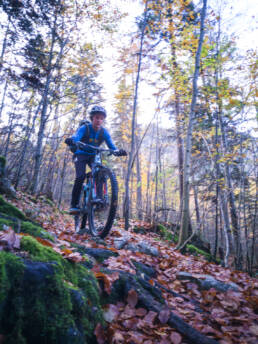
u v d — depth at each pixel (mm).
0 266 1256
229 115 8203
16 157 10289
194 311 2402
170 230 9602
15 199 5305
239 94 7742
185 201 5668
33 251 1580
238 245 8102
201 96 8172
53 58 8781
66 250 1956
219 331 2219
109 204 3633
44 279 1380
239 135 8617
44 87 8367
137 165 17016
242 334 2221
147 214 9859
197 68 6227
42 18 7812
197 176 9375
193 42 7008
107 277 2100
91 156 3930
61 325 1301
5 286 1209
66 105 11562
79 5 7691
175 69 7395
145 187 17406
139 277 2469
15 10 7578
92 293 1780
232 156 7047
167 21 7082
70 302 1444
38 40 8328
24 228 2318
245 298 2793
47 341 1234
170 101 8438
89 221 3832
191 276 3143
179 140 11773
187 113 9125
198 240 9797
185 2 6715
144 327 1843
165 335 1805
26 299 1266
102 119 3797
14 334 1161
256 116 7867
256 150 8664
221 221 9516
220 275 3658
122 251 3143
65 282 1578
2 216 2287
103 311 1828
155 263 3441
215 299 2758
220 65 7859
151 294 2354
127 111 12758
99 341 1521
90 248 2826
